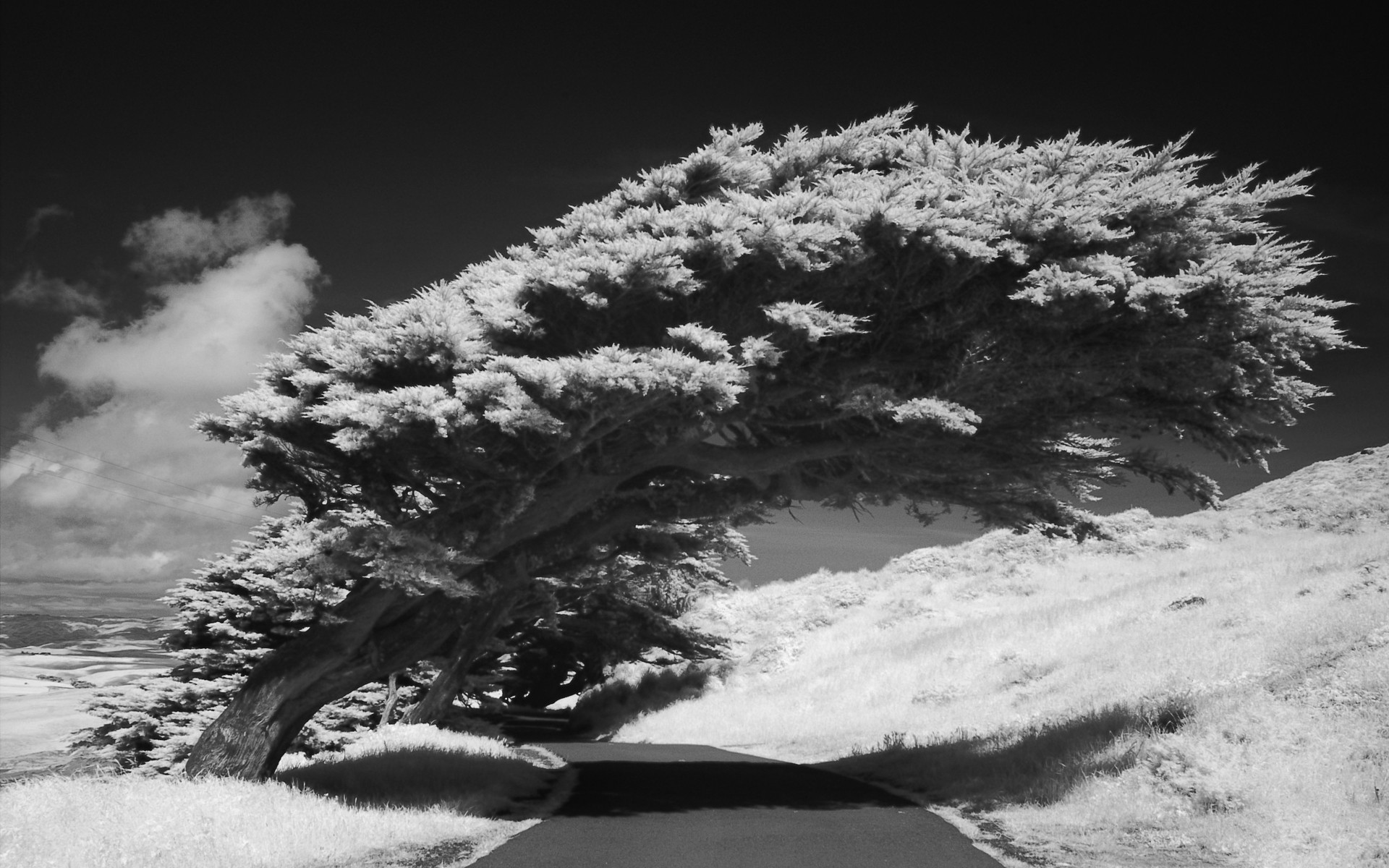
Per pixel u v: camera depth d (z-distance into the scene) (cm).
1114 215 1427
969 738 2369
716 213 1383
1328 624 2177
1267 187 1428
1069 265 1386
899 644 4209
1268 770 1300
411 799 1534
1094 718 1972
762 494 1731
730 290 1473
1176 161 1467
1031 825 1324
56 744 6362
